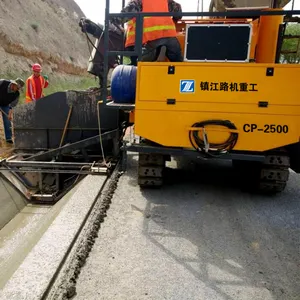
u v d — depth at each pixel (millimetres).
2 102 8477
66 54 29391
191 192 4777
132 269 2846
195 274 2809
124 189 4789
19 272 2568
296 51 5602
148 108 4207
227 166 6270
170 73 4094
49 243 3006
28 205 6051
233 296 2549
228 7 5441
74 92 6633
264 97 3969
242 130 4074
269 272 2879
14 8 24391
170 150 4254
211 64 3992
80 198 4152
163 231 3559
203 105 4094
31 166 5961
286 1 5160
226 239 3438
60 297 2383
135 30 4613
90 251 3100
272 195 4742
